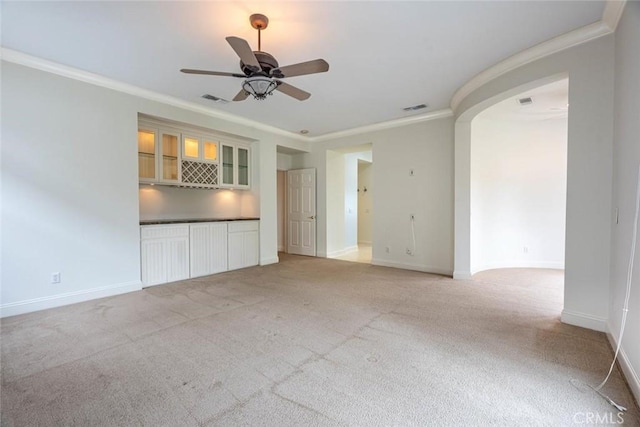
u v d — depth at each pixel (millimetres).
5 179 2875
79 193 3326
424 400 1693
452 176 4672
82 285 3369
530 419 1538
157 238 4102
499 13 2258
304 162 6691
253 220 5422
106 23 2365
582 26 2439
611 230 2428
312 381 1875
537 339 2434
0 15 2252
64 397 1709
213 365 2059
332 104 4301
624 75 2125
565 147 5180
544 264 5344
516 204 5379
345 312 3070
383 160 5410
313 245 6551
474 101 3574
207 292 3775
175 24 2377
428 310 3131
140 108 3793
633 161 1912
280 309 3160
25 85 2953
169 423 1517
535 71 2834
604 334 2504
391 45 2705
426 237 4969
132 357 2156
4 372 1953
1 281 2869
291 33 2502
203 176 4871
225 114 4699
